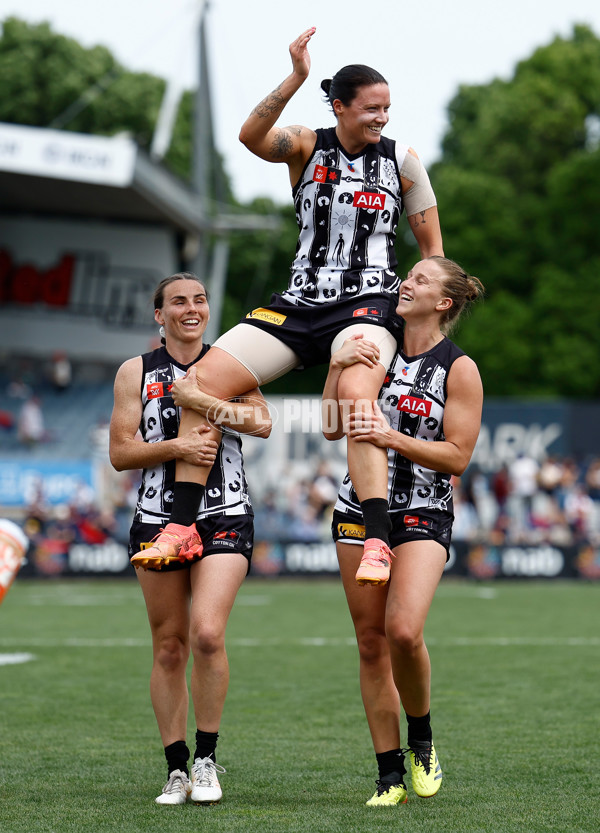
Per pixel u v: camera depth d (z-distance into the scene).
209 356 9.66
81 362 53.47
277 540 41.50
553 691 16.00
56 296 51.91
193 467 9.55
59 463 47.59
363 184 9.60
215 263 52.31
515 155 79.25
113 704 14.99
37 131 43.50
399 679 9.45
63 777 10.64
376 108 9.43
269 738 12.76
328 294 9.60
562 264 73.75
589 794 9.84
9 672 17.97
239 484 9.92
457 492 45.53
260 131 9.43
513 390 71.38
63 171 43.47
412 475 9.58
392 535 9.59
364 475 9.19
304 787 10.27
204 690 9.55
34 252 51.66
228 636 23.38
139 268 51.88
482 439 52.59
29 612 28.31
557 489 46.88
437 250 10.16
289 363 9.75
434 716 14.04
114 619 26.58
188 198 50.41
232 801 9.63
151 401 10.01
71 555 40.34
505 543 41.47
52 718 13.96
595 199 72.50
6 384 52.47
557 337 70.69
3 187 47.53
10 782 10.41
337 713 14.40
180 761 9.77
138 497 10.12
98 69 75.19
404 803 9.54
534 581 41.25
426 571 9.38
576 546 41.47
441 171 81.38
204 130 50.78
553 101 79.38
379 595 9.69
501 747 12.09
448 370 9.66
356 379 9.27
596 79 80.69
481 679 17.17
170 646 9.90
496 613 28.44
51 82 73.88
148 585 9.85
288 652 20.70
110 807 9.33
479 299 9.96
